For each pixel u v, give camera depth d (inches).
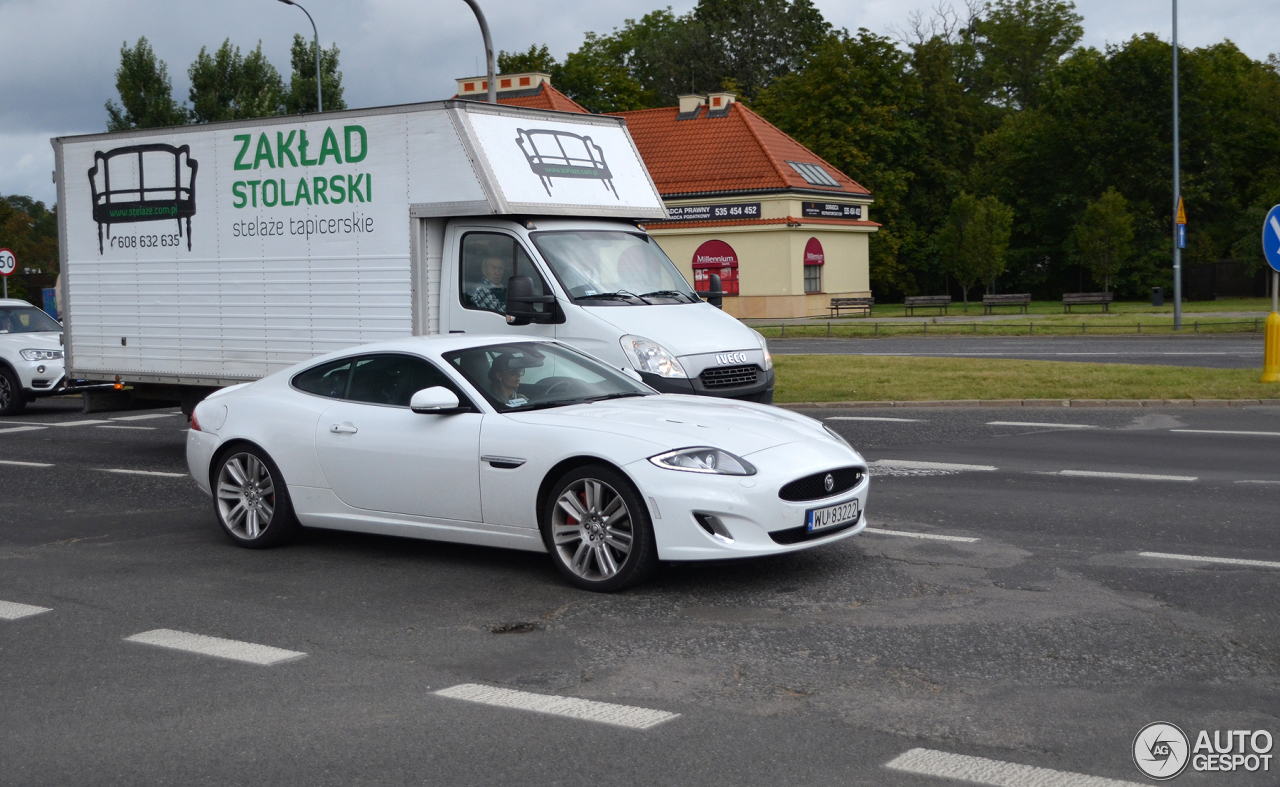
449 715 191.2
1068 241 2322.8
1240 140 2395.4
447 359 303.0
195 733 185.9
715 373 410.0
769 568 285.0
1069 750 170.6
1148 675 202.5
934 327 1371.8
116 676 216.1
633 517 261.3
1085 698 191.9
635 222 471.2
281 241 451.2
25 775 170.9
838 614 245.1
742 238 1774.1
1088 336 1203.2
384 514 302.2
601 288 419.2
